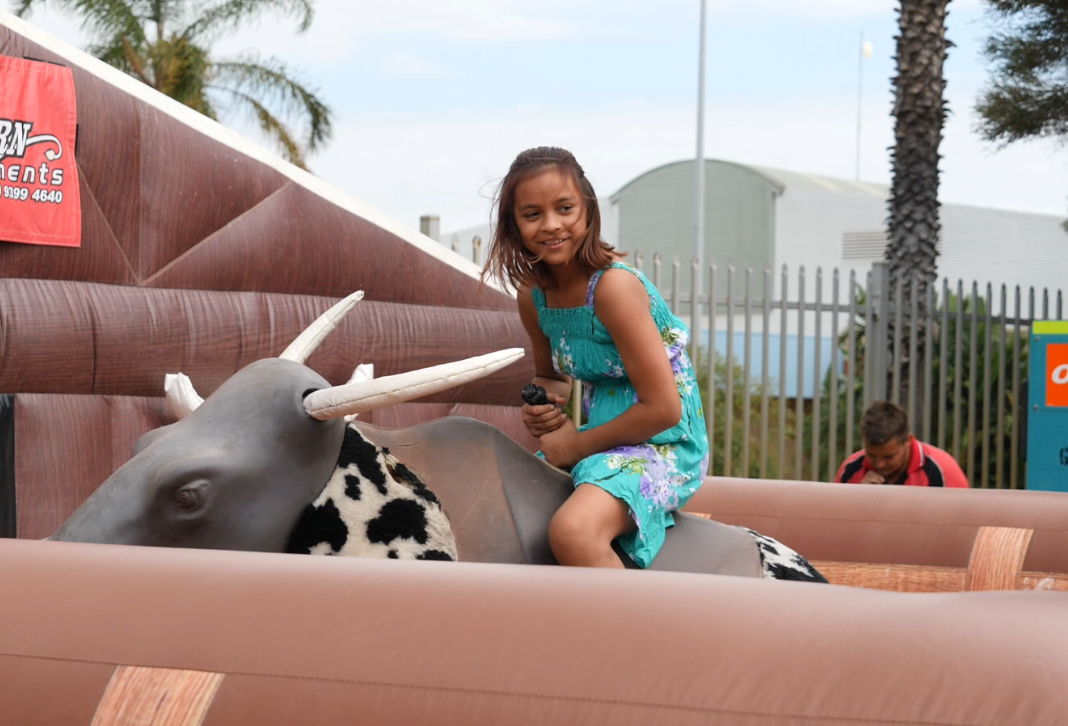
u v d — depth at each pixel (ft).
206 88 56.65
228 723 3.64
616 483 7.13
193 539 6.12
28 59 11.11
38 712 3.78
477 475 7.24
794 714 3.34
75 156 11.37
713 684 3.45
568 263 7.45
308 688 3.66
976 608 3.80
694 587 3.99
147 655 3.85
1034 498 10.22
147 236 12.10
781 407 26.99
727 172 94.22
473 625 3.76
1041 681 3.33
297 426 6.42
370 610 3.89
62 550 4.58
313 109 57.21
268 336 13.14
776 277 91.76
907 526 10.02
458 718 3.51
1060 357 23.98
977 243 89.04
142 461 6.25
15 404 10.82
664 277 94.58
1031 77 41.70
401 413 14.84
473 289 16.21
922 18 35.45
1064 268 86.43
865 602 3.86
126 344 11.64
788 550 8.75
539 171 7.20
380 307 14.69
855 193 92.32
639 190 96.63
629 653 3.59
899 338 29.71
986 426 31.04
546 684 3.54
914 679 3.38
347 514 6.55
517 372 16.75
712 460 32.27
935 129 35.45
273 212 13.44
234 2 56.54
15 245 10.88
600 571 4.23
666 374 7.25
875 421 16.74
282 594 4.03
